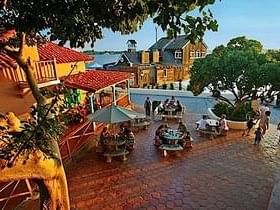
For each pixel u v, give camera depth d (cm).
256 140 1611
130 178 1223
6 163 565
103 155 1431
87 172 1280
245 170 1292
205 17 489
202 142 1658
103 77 2205
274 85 1744
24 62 710
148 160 1404
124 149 1424
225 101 2208
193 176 1237
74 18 485
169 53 5666
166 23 474
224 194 1088
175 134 1545
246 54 1889
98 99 2327
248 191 1109
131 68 4656
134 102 2889
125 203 1035
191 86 1988
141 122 1914
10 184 1049
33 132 553
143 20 535
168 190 1122
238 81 1852
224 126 1766
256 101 2122
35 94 705
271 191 1106
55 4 466
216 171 1283
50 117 611
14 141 544
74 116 1756
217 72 1859
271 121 2094
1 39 671
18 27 509
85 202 1045
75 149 1405
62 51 2189
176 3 463
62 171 680
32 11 477
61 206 679
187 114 2319
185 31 492
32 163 604
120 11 486
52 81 1462
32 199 970
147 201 1047
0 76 1287
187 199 1057
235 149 1547
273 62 1869
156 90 3359
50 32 513
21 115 1398
